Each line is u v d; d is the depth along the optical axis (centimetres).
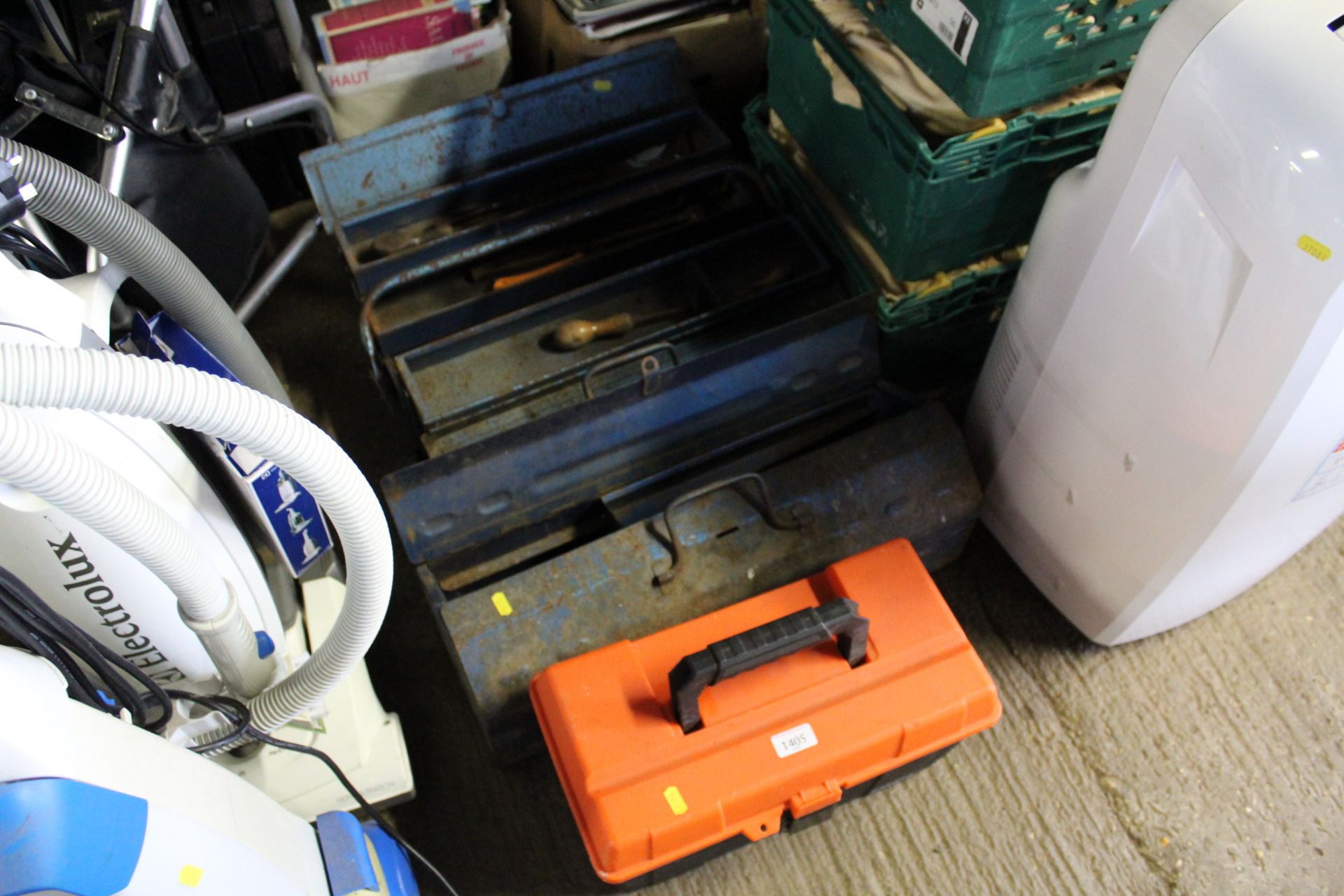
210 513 97
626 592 119
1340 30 81
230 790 90
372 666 139
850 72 125
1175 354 96
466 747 133
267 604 110
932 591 116
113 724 78
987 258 138
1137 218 94
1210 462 99
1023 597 143
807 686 109
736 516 124
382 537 85
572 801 108
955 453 128
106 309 94
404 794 123
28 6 113
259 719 104
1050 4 101
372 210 150
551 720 110
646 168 153
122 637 100
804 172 150
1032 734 132
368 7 153
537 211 147
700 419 127
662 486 131
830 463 126
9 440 65
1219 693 134
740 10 167
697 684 99
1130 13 107
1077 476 117
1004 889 122
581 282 146
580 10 158
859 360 131
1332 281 80
